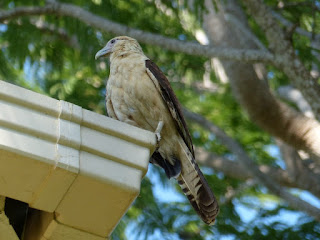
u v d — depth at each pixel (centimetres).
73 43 1555
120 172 526
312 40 1318
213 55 1219
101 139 533
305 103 1648
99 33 1488
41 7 1405
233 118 1691
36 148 502
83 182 513
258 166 1538
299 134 1175
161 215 1482
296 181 1471
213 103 1703
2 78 1473
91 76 1502
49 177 506
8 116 504
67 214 533
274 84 1712
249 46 1420
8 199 571
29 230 575
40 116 518
